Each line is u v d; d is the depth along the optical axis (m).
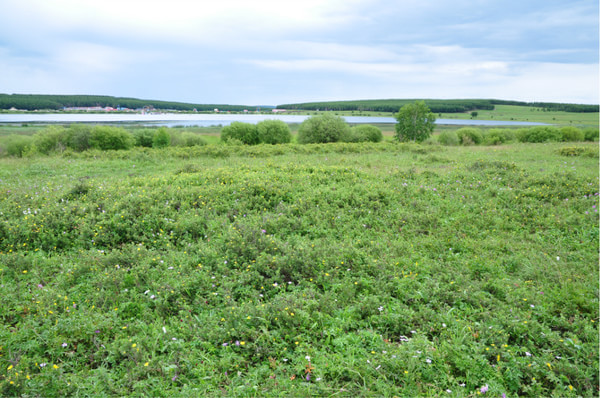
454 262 6.33
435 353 3.88
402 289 5.28
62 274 5.77
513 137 42.28
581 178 11.48
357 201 9.49
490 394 3.53
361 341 4.23
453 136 42.72
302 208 9.02
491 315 4.73
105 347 4.11
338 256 6.24
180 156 20.95
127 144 33.59
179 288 5.27
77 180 13.17
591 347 4.00
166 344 4.13
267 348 4.09
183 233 7.58
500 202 9.68
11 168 16.81
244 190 10.04
